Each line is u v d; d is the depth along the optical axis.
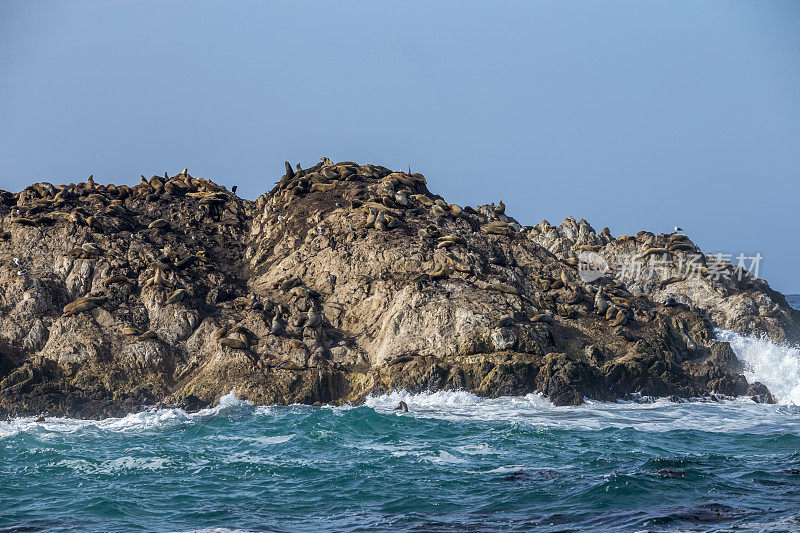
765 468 42.50
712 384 67.44
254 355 65.12
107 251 73.00
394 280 72.44
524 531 33.31
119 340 65.06
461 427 54.25
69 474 43.69
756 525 32.97
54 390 60.97
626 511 35.38
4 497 39.59
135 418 58.28
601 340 69.88
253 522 35.31
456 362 64.12
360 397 62.53
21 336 64.38
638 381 66.31
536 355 64.88
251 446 49.81
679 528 32.97
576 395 62.53
